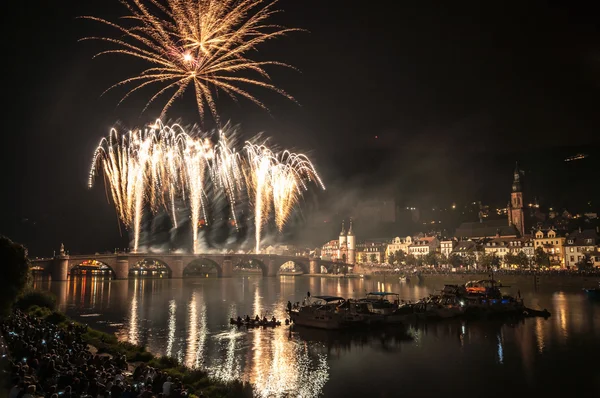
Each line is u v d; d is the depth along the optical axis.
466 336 73.69
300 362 58.00
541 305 113.12
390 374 52.81
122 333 77.06
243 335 75.31
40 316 69.69
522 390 47.59
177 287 179.50
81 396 27.84
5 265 49.00
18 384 25.80
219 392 38.50
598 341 69.44
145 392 28.64
